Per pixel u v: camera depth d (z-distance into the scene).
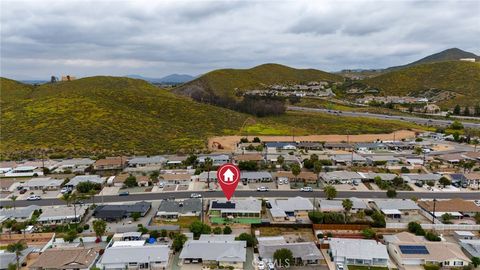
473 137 190.62
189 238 76.56
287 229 82.56
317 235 77.62
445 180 111.06
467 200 99.56
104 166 130.00
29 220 86.25
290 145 162.25
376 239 76.56
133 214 87.75
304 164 130.25
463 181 113.50
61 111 193.12
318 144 167.00
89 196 103.12
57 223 85.75
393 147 165.12
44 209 93.62
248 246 74.44
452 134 191.50
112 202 99.75
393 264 68.56
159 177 118.25
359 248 69.50
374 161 135.38
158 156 143.88
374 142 176.62
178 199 101.38
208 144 170.50
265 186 111.81
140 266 66.75
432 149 163.00
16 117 186.25
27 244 75.75
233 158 141.00
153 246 70.06
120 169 130.12
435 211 88.81
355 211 90.56
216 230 79.56
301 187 110.81
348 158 138.38
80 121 182.38
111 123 183.88
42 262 65.44
